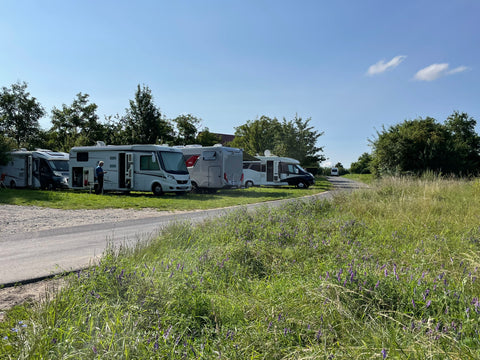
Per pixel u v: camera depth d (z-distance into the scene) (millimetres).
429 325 2623
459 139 32375
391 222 7840
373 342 2521
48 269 5383
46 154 25141
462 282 3574
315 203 10938
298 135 49469
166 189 19625
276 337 2660
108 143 46000
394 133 31203
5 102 47531
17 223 10086
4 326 3199
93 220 10797
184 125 46031
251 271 4711
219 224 7625
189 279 3674
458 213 8977
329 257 4973
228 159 22188
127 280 3691
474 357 2209
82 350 2477
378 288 3268
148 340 2646
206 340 2705
